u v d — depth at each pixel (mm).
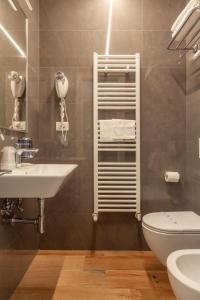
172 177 2170
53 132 2229
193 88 2105
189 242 1584
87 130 2230
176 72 2238
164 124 2238
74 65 2227
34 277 1829
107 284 1739
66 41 2227
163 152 2242
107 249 2238
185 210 2242
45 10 2225
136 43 2229
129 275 1856
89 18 2227
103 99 2180
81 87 2225
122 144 2186
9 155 1509
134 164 2191
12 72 1688
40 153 2227
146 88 2234
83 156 2236
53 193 1145
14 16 1709
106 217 2238
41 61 2223
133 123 2162
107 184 2191
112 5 2227
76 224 2238
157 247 1644
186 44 2115
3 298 1491
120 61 2164
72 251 2227
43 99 2227
